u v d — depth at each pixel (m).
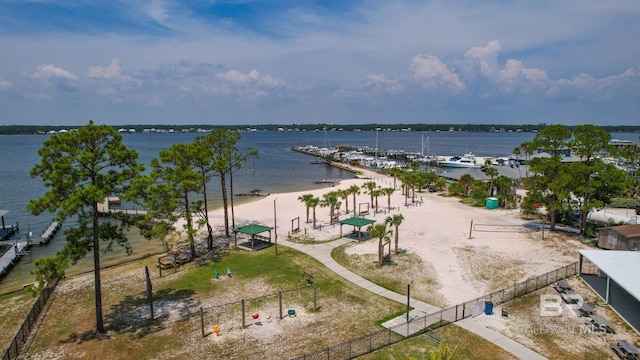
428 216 67.62
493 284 38.28
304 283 38.97
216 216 70.69
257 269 43.28
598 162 53.84
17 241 57.03
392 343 27.67
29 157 192.88
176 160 47.81
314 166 172.50
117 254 51.56
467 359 25.55
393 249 49.12
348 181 117.56
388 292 36.69
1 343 28.97
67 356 27.02
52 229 63.53
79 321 32.09
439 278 39.84
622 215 63.44
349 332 29.53
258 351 27.33
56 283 40.09
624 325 29.75
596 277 38.69
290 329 30.23
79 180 28.48
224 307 34.25
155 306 34.75
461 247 49.72
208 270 43.50
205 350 27.58
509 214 68.44
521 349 26.67
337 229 60.16
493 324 30.12
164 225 41.28
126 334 29.86
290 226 62.72
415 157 187.88
